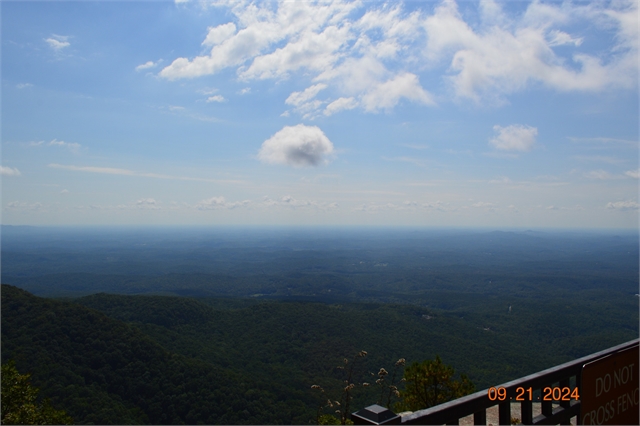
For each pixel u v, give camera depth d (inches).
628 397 87.5
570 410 96.9
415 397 229.5
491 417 190.2
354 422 67.3
